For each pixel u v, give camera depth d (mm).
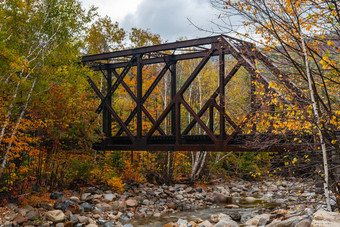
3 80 13047
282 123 7430
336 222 6082
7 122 12320
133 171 22344
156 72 29109
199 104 26469
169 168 23047
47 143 16188
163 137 18359
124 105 27312
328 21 6520
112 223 12648
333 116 6930
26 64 12453
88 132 16672
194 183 23453
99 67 22797
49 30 14914
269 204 16797
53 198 14836
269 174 8352
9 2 13508
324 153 7086
